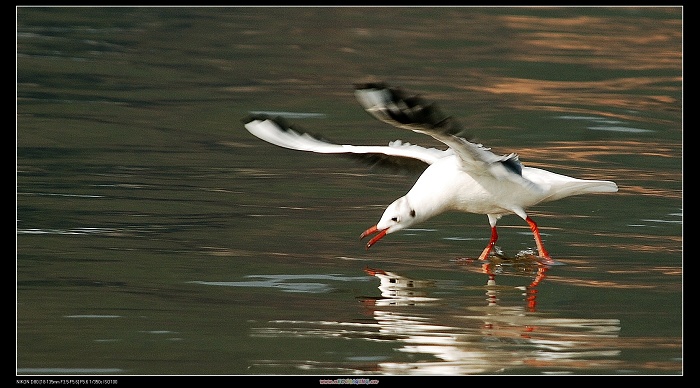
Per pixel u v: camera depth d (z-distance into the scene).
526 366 9.09
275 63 26.75
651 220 14.30
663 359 9.24
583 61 27.05
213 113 21.31
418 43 29.44
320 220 14.11
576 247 13.04
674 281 11.61
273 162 17.55
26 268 11.63
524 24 31.95
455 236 13.55
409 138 19.41
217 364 9.05
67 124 19.73
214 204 14.77
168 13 33.31
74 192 15.09
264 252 12.55
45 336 9.64
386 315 10.37
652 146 18.98
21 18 30.88
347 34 30.66
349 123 20.58
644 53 28.09
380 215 14.45
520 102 22.52
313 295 11.02
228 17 33.06
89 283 11.18
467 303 10.82
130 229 13.34
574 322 10.24
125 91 23.02
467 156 11.01
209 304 10.63
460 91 23.50
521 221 14.30
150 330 9.84
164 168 16.84
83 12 32.47
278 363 9.11
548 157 17.92
